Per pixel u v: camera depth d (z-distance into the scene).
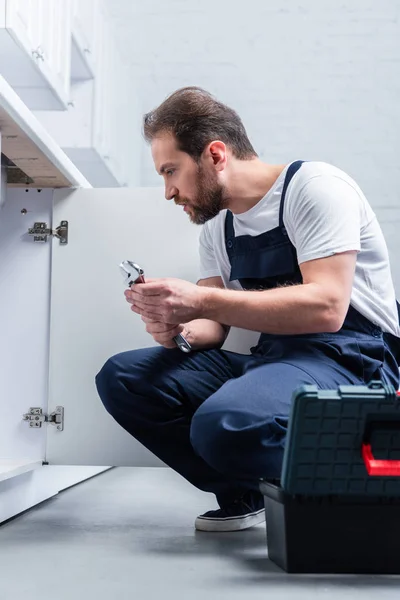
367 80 5.01
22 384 2.13
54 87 3.10
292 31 5.07
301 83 5.05
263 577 1.22
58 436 2.11
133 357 1.75
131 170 4.89
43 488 2.29
